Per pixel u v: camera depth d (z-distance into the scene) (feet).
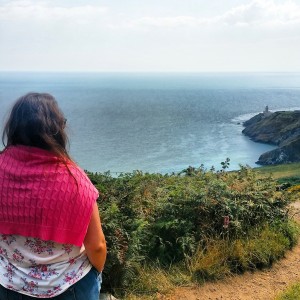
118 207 16.52
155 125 419.54
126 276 14.90
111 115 537.24
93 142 296.71
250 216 19.86
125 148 267.80
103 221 14.47
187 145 278.26
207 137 318.24
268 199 21.36
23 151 6.09
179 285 15.84
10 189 6.00
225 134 331.57
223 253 17.47
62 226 5.98
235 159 222.89
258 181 23.61
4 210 6.03
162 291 15.23
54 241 6.02
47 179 5.97
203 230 18.37
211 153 242.78
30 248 6.13
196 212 18.89
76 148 266.36
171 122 444.96
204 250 17.72
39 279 6.17
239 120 456.86
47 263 6.17
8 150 6.25
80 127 401.90
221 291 15.75
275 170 120.67
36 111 6.15
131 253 15.05
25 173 5.99
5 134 6.35
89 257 6.42
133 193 17.87
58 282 6.21
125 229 15.44
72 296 6.30
